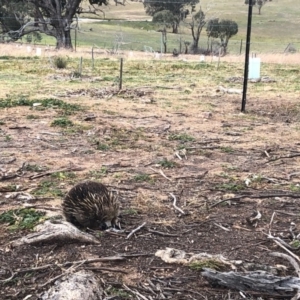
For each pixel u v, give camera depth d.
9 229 4.44
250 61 19.14
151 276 3.61
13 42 55.50
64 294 3.13
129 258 3.87
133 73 21.53
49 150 7.74
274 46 60.81
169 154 7.68
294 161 7.50
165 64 26.09
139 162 7.13
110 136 8.85
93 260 3.76
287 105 13.70
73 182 6.05
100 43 58.66
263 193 5.73
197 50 50.56
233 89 16.42
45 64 24.03
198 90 16.44
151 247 4.12
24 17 55.72
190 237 4.39
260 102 14.17
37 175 6.26
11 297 3.31
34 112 11.08
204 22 54.38
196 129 9.89
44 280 3.52
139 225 4.61
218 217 4.91
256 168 7.03
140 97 14.34
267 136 9.39
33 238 4.06
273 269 3.68
